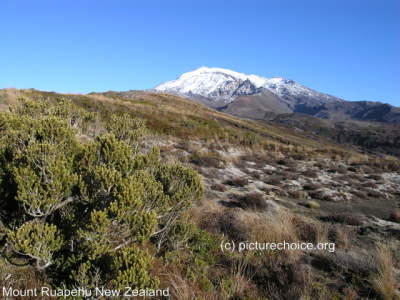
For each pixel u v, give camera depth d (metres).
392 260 5.65
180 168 5.84
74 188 4.16
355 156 23.28
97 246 3.72
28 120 5.18
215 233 6.35
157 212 5.04
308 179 13.89
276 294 4.48
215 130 28.95
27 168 3.72
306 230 6.91
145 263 3.62
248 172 14.01
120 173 4.45
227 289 4.48
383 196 12.16
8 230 3.56
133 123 8.80
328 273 5.27
